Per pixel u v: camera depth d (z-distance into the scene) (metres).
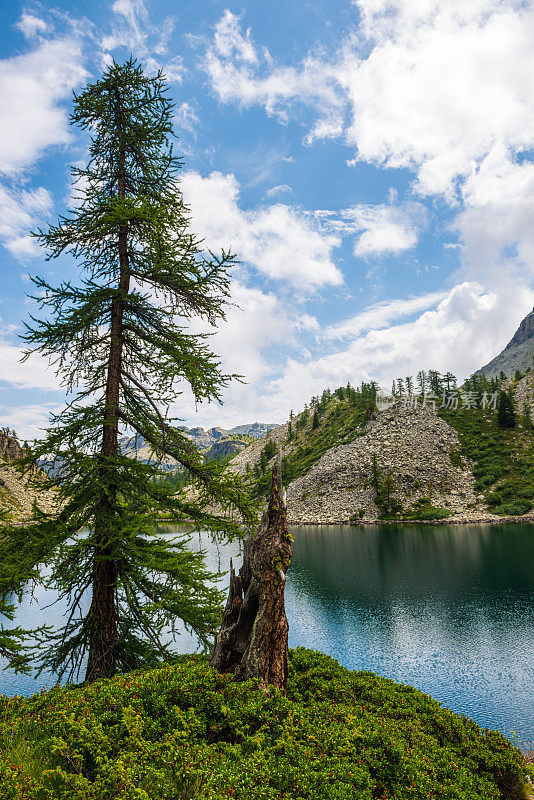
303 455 143.12
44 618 34.75
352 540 73.81
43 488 9.33
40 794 4.68
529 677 22.23
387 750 6.31
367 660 25.61
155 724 5.77
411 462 112.38
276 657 7.59
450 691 21.23
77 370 10.97
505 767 7.48
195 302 11.07
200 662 9.06
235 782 4.72
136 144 11.88
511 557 50.66
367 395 166.12
